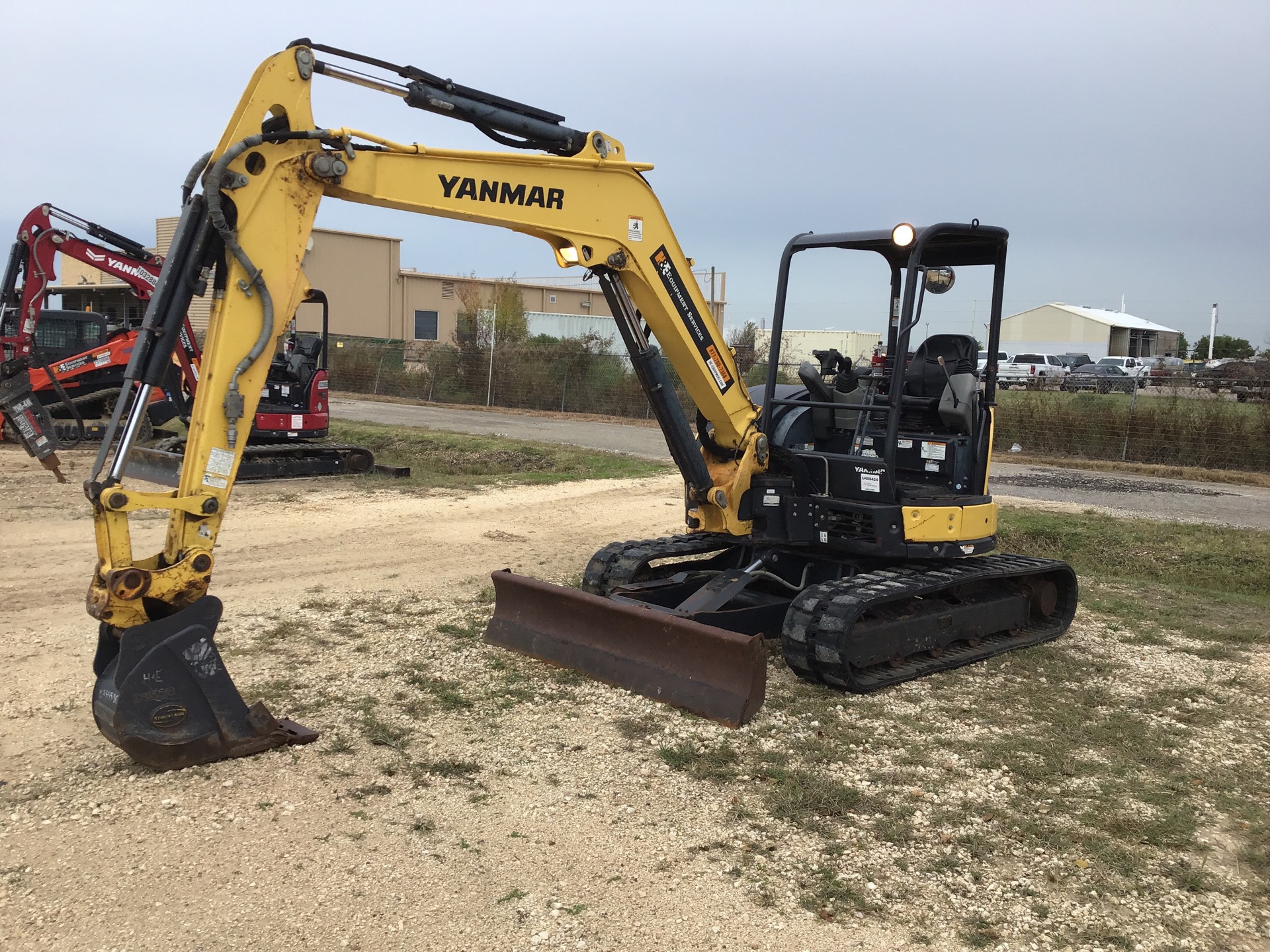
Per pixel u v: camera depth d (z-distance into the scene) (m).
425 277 44.31
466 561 9.27
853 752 5.11
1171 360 49.12
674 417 6.44
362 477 14.32
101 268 13.76
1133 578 10.26
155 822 4.07
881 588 6.06
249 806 4.25
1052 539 11.22
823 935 3.48
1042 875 3.96
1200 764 5.18
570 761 4.86
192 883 3.66
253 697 5.52
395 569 8.86
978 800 4.62
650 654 5.82
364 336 41.56
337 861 3.84
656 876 3.83
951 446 6.84
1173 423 18.91
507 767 4.76
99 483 4.31
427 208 5.13
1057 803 4.61
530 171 5.50
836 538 6.58
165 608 4.56
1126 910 3.73
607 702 5.66
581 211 5.75
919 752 5.16
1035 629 7.59
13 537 9.38
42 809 4.16
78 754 4.73
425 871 3.79
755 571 6.85
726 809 4.41
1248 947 3.52
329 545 9.75
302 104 4.63
